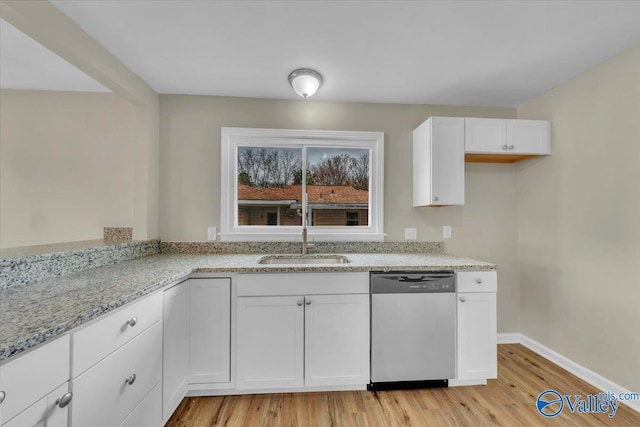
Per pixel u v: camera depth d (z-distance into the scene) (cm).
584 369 202
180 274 160
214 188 241
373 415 167
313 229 252
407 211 254
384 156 252
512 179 259
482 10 142
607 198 188
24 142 229
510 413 170
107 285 132
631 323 174
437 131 221
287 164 253
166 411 152
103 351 105
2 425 70
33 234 228
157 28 155
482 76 209
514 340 258
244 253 238
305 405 176
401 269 187
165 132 238
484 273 192
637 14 145
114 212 233
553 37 164
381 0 135
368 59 186
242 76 209
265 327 181
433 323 188
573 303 211
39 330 80
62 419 87
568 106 215
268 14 144
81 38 155
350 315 185
